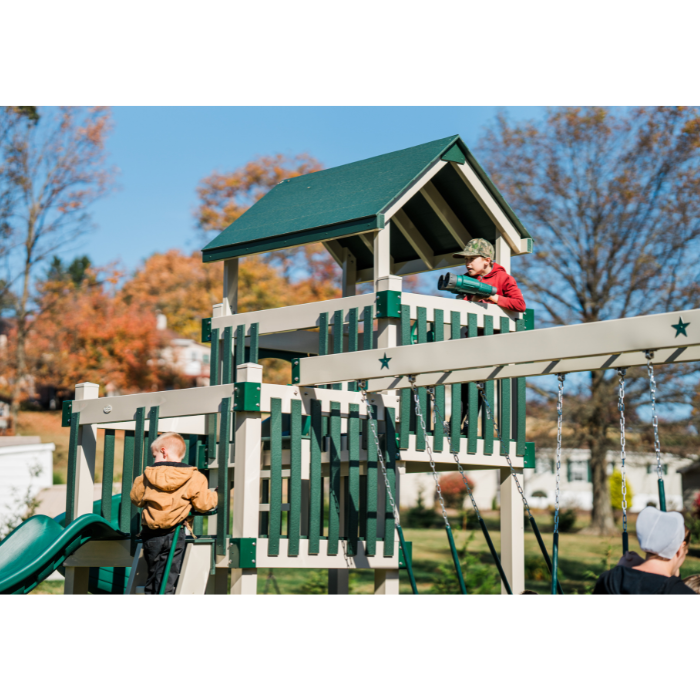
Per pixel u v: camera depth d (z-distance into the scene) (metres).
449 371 5.14
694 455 25.09
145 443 6.17
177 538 5.45
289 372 30.80
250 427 5.38
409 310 6.20
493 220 7.39
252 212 8.07
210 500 5.51
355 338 6.27
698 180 25.48
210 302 34.59
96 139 34.59
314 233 6.80
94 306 35.53
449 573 13.55
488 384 6.80
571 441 25.89
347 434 6.13
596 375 25.27
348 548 5.86
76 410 6.65
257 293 32.53
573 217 26.19
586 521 35.34
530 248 7.39
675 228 25.38
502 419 6.89
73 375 34.50
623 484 4.35
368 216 6.36
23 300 35.09
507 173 27.34
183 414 5.83
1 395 36.94
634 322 4.22
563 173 26.78
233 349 7.25
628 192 25.58
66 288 35.44
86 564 6.72
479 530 30.80
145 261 38.84
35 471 23.39
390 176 7.00
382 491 6.14
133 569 6.13
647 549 4.17
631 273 25.58
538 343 4.51
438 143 7.28
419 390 6.48
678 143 25.83
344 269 9.20
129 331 34.50
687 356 4.50
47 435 37.59
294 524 5.51
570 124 26.73
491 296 6.77
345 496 7.03
